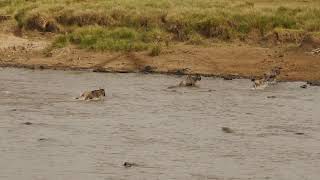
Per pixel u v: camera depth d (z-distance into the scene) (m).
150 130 66.19
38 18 122.62
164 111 74.81
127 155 57.59
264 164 55.78
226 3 135.00
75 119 70.31
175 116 72.38
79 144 60.59
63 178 51.44
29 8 128.75
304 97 83.56
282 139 63.38
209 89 88.38
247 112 74.75
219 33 116.19
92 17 122.38
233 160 56.78
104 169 53.75
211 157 57.47
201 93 85.62
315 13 125.38
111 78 95.75
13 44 115.06
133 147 59.97
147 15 121.19
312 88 90.06
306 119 71.50
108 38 113.50
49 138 62.41
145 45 109.69
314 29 117.00
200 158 57.16
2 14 126.19
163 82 92.88
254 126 68.31
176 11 122.25
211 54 106.38
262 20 118.81
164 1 133.38
